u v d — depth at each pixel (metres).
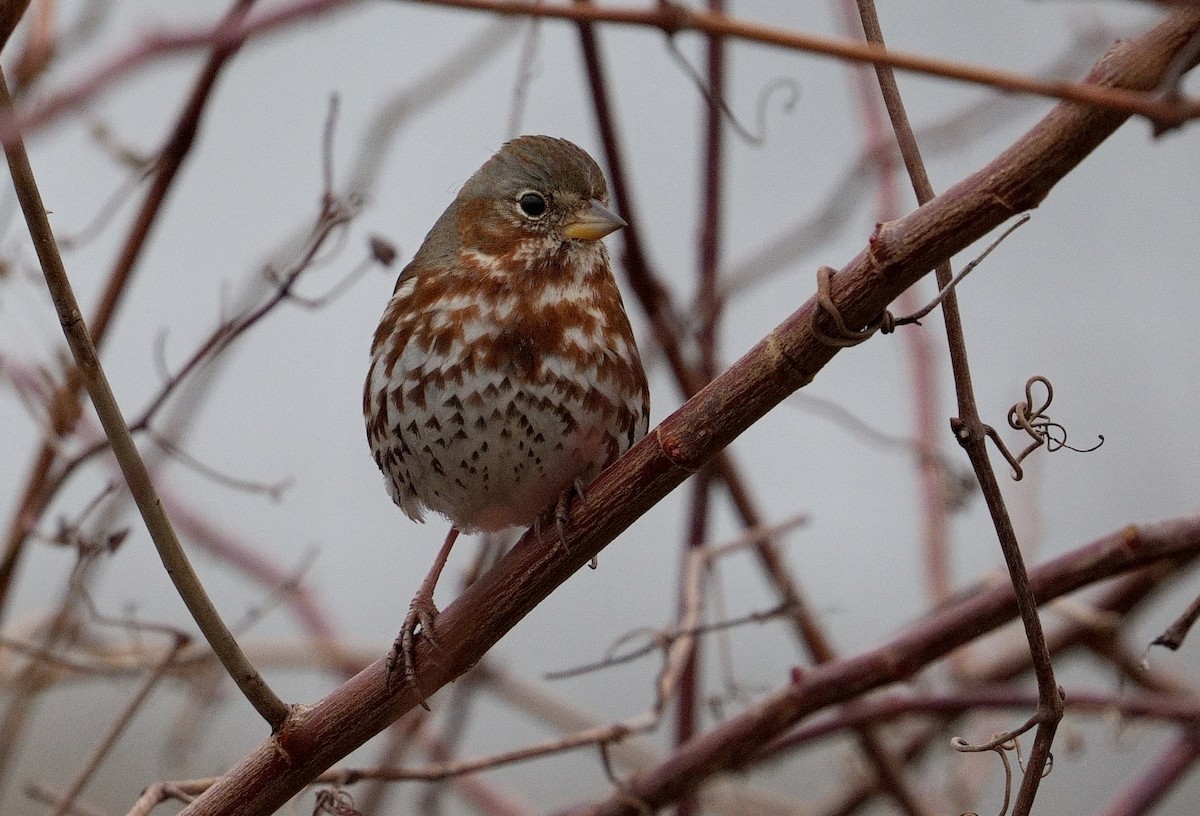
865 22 6.46
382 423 9.88
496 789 12.43
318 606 12.20
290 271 9.64
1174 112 5.67
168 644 11.31
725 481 10.87
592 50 10.48
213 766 14.09
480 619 7.64
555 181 9.70
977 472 6.87
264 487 9.88
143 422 9.25
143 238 9.52
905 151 6.51
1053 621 11.59
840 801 11.08
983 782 11.62
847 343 6.62
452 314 9.54
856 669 9.15
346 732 7.50
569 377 9.43
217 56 9.34
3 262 9.38
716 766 9.42
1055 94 5.82
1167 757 10.42
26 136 6.56
